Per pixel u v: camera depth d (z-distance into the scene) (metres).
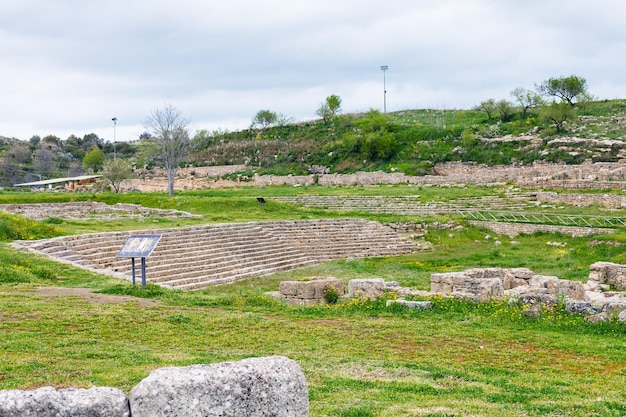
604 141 77.62
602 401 10.55
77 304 19.11
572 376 12.76
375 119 100.88
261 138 114.94
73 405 5.89
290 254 41.22
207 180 93.94
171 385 5.98
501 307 20.02
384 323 18.11
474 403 10.23
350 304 21.28
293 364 6.58
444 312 19.92
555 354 14.73
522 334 16.70
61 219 42.66
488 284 22.83
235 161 104.19
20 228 34.72
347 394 10.67
